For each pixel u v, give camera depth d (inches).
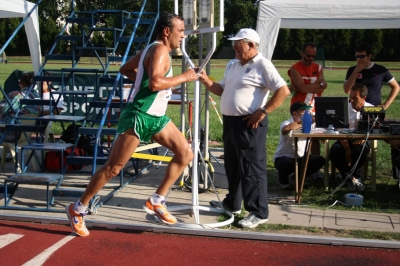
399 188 257.3
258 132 197.6
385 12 243.3
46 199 238.4
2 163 304.2
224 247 182.5
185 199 242.8
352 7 243.6
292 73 283.3
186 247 182.1
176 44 180.4
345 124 252.8
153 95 175.9
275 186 273.0
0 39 1856.5
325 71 1409.9
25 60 1657.2
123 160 180.4
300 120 259.3
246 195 203.2
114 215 217.2
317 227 203.0
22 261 168.4
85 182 274.2
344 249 181.2
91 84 448.1
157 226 196.9
